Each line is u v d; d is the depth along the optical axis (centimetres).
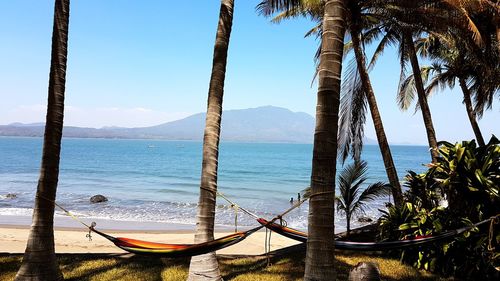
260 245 1284
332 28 400
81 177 4603
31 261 580
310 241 393
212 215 634
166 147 17375
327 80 394
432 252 740
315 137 398
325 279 382
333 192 393
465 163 703
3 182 3875
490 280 670
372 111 1038
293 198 3108
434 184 860
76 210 2353
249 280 692
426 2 911
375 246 505
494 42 1095
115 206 2561
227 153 12581
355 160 1120
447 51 1555
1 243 1227
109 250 1148
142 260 818
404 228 779
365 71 1043
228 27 665
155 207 2553
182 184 3988
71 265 770
